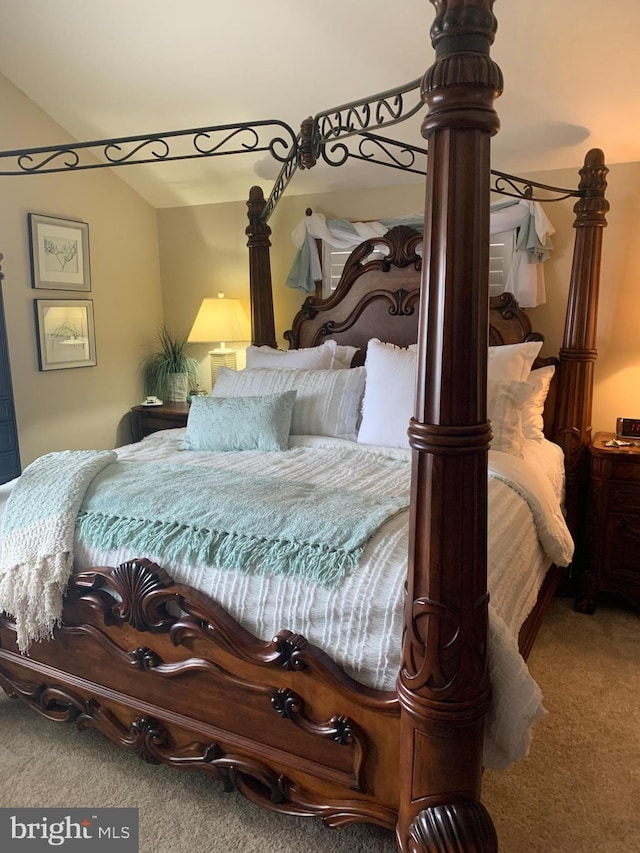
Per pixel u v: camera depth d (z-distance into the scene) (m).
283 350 3.73
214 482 2.08
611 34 2.31
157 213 4.42
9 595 1.88
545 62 2.50
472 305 1.13
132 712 1.88
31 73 3.21
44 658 2.03
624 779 1.87
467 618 1.25
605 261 3.12
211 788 1.86
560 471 2.85
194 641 1.71
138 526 1.83
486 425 1.20
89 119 3.50
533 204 3.13
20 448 3.53
